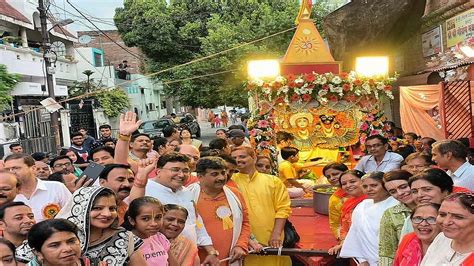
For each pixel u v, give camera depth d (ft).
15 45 73.77
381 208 15.31
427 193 12.59
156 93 170.30
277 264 18.40
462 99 33.96
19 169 17.44
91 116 94.38
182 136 33.94
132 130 18.98
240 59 82.38
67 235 10.23
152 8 100.22
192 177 19.43
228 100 92.53
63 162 24.73
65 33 97.04
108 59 152.66
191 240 15.07
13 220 12.94
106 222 11.44
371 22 51.03
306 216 24.11
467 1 40.63
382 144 24.39
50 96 63.05
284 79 30.45
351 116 31.53
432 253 10.85
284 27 83.51
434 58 41.93
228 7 95.35
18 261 11.29
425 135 42.06
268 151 30.48
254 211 18.39
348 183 17.62
